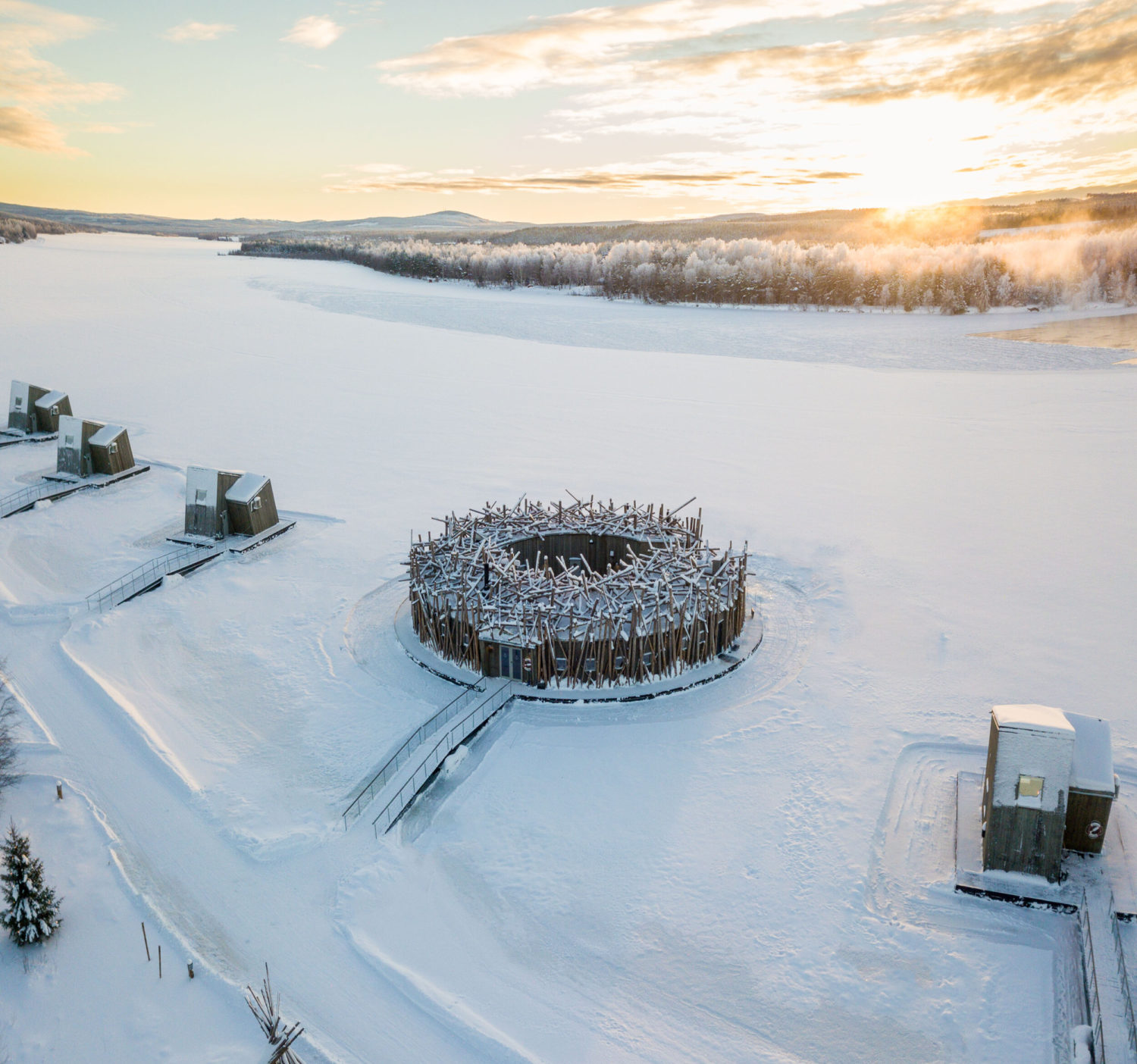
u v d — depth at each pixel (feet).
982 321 446.60
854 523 153.38
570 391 261.24
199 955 63.57
